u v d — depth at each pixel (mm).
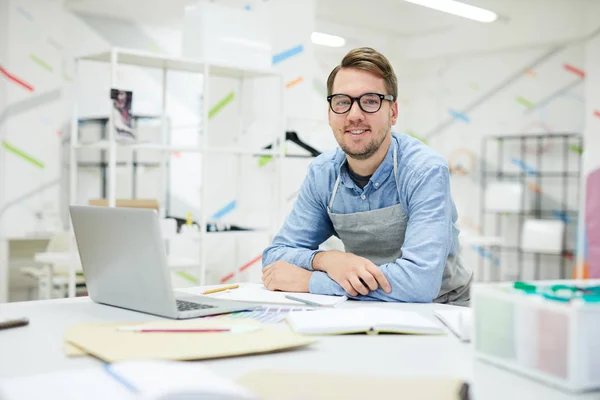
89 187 6328
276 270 1859
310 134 4547
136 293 1433
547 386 895
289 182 4434
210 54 3697
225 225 3873
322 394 815
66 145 6254
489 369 990
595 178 6371
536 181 7445
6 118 5742
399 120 8578
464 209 8117
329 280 1745
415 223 1784
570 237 7156
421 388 841
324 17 7434
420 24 7762
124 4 6215
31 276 5406
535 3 6887
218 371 951
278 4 4348
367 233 2000
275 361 1022
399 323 1249
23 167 5852
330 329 1232
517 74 7605
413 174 1854
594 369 868
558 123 7281
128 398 754
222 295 1734
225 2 4406
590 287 1024
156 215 1306
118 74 3729
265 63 3949
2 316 1395
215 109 4465
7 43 5727
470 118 8055
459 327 1218
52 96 6020
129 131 3295
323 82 7949
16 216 5812
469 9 6148
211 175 4488
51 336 1190
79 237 1550
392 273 1689
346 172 2020
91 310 1478
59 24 6047
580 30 6551
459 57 8133
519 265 7598
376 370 978
